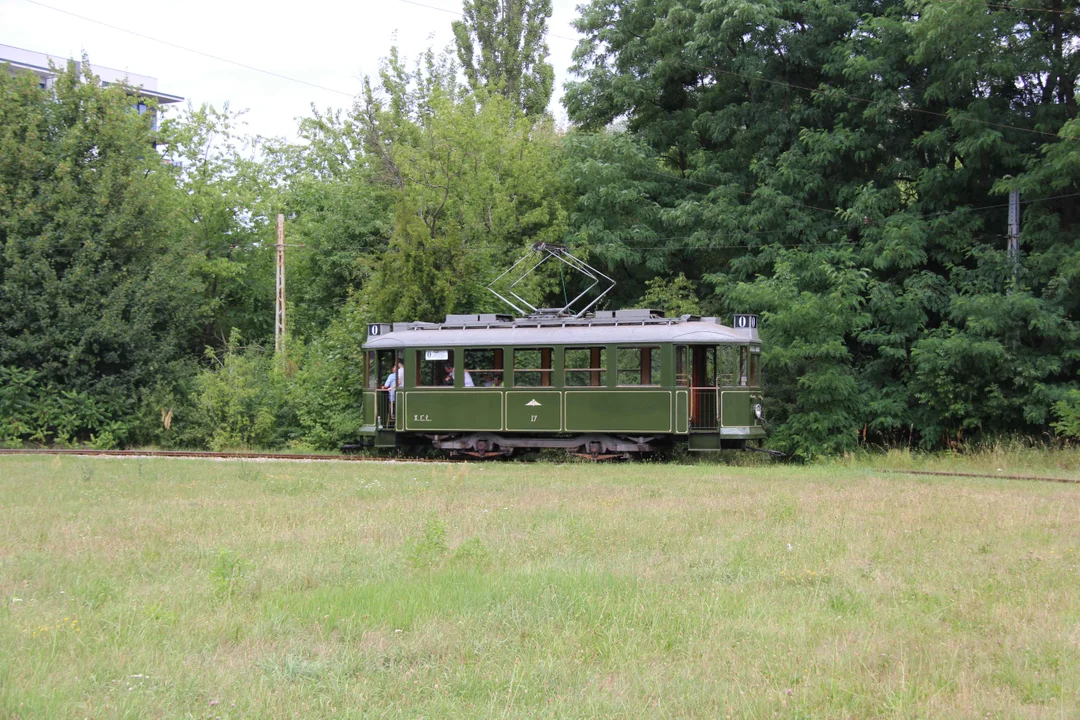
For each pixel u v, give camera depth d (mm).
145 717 5574
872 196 27203
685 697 5910
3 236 29422
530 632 7320
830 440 25484
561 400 23281
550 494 15641
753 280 29844
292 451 27734
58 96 30938
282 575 9281
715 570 9547
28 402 28172
